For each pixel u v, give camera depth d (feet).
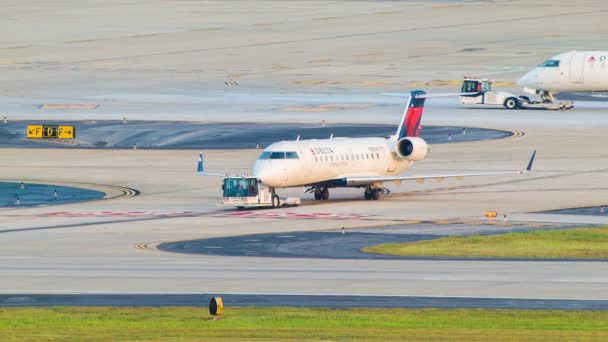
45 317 604.90
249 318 599.57
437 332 564.30
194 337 554.05
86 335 560.20
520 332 564.71
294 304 644.69
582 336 554.87
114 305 643.45
